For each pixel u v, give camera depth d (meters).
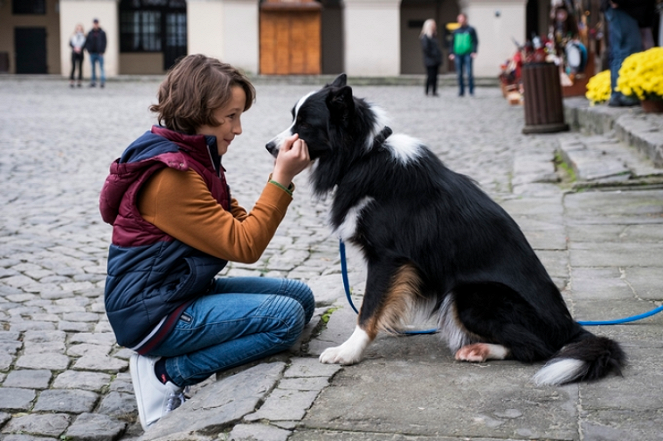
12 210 6.43
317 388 2.58
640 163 6.89
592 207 5.83
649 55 8.58
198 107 2.67
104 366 3.38
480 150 9.54
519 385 2.58
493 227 2.91
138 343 2.79
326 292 3.98
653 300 3.58
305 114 3.02
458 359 2.85
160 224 2.67
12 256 5.07
